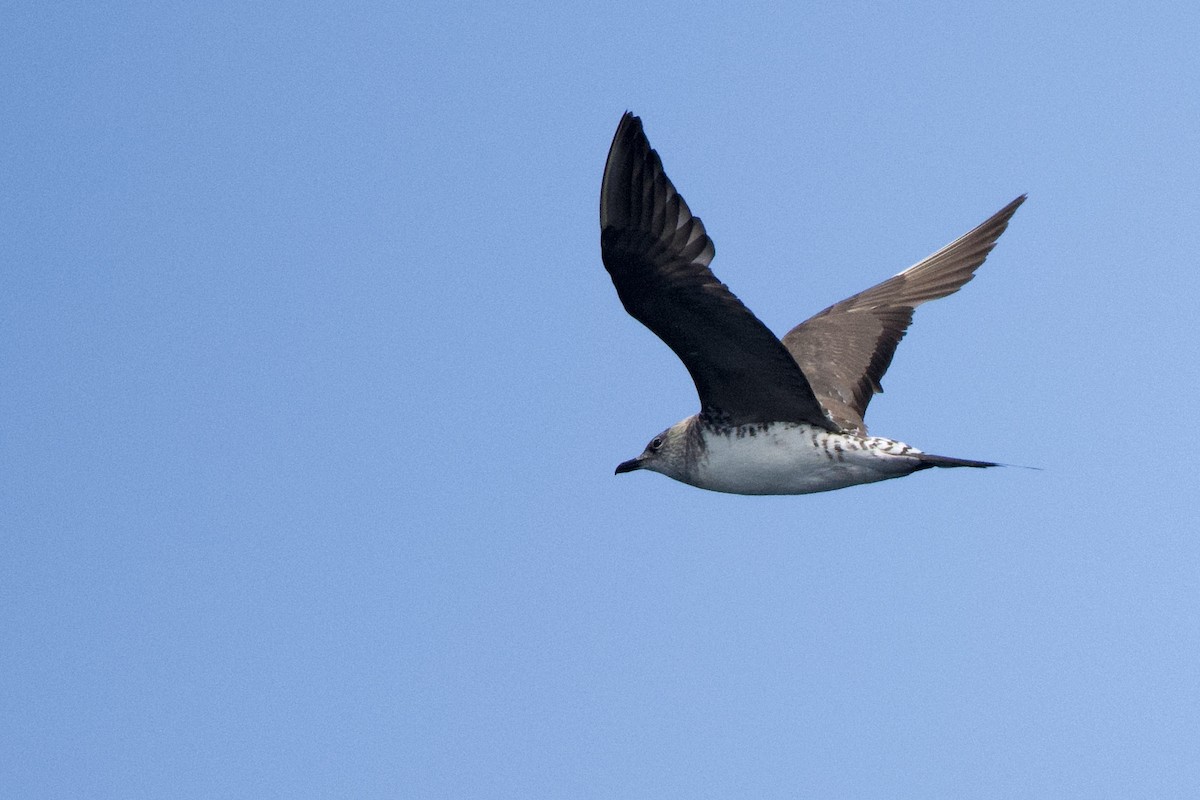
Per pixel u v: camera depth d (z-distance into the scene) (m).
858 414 16.47
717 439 14.75
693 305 12.45
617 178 11.91
